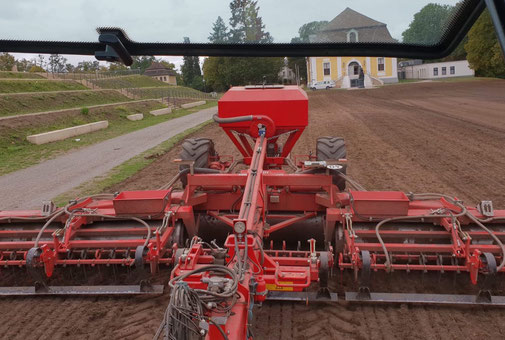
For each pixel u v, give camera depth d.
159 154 15.52
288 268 3.91
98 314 4.64
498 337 4.02
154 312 4.64
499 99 30.70
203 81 81.69
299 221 5.98
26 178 12.59
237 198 5.92
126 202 5.32
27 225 5.63
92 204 5.89
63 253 5.23
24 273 5.61
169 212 5.25
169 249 5.08
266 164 7.27
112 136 21.86
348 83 56.34
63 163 14.83
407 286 4.95
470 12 1.32
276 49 1.52
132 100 41.44
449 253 4.79
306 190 5.98
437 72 63.84
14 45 1.46
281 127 6.66
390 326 4.24
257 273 3.43
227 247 3.69
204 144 7.70
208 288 2.71
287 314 4.50
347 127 20.30
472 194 8.71
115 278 5.28
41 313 4.71
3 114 24.86
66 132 21.48
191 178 5.60
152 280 5.28
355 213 5.09
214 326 2.44
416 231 4.96
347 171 11.17
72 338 4.25
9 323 4.54
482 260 4.32
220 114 6.73
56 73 48.12
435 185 9.49
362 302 4.65
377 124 20.91
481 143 14.60
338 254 5.24
